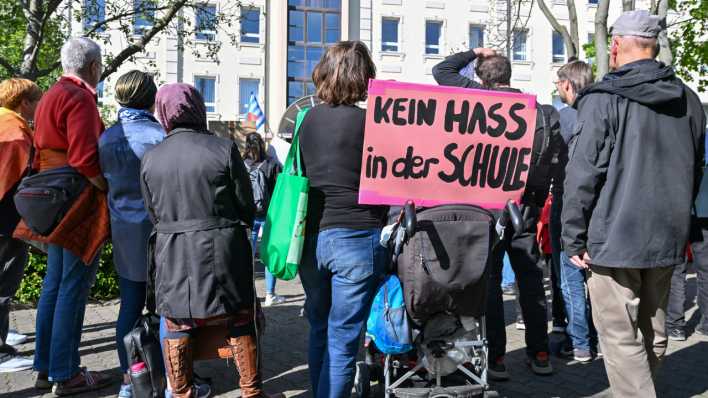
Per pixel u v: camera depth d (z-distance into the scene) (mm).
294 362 4691
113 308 6867
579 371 4430
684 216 3068
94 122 3822
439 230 3002
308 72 31016
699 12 11938
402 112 3068
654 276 3215
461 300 3068
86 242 3859
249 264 3234
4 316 4543
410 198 3123
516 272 4332
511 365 4570
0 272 4492
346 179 3086
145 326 3445
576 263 3238
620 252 3033
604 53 7434
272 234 3080
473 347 3365
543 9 8648
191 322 3129
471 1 30781
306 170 3191
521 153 3215
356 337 3113
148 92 3811
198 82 28125
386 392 3307
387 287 3176
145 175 3178
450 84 4039
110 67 9219
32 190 3740
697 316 6387
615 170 3061
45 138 3896
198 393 3879
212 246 3051
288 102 30844
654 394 3143
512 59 30297
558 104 19375
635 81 3014
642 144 3037
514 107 3174
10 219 4453
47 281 4062
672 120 3074
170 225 3094
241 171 3168
